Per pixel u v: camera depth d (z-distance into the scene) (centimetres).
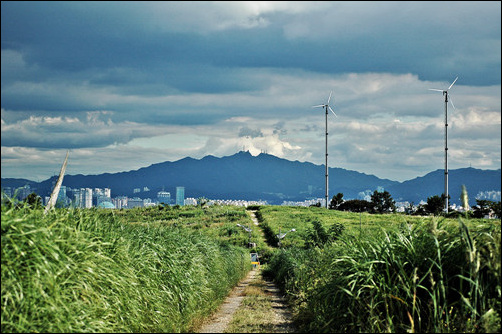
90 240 834
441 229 916
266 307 1559
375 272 893
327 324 916
